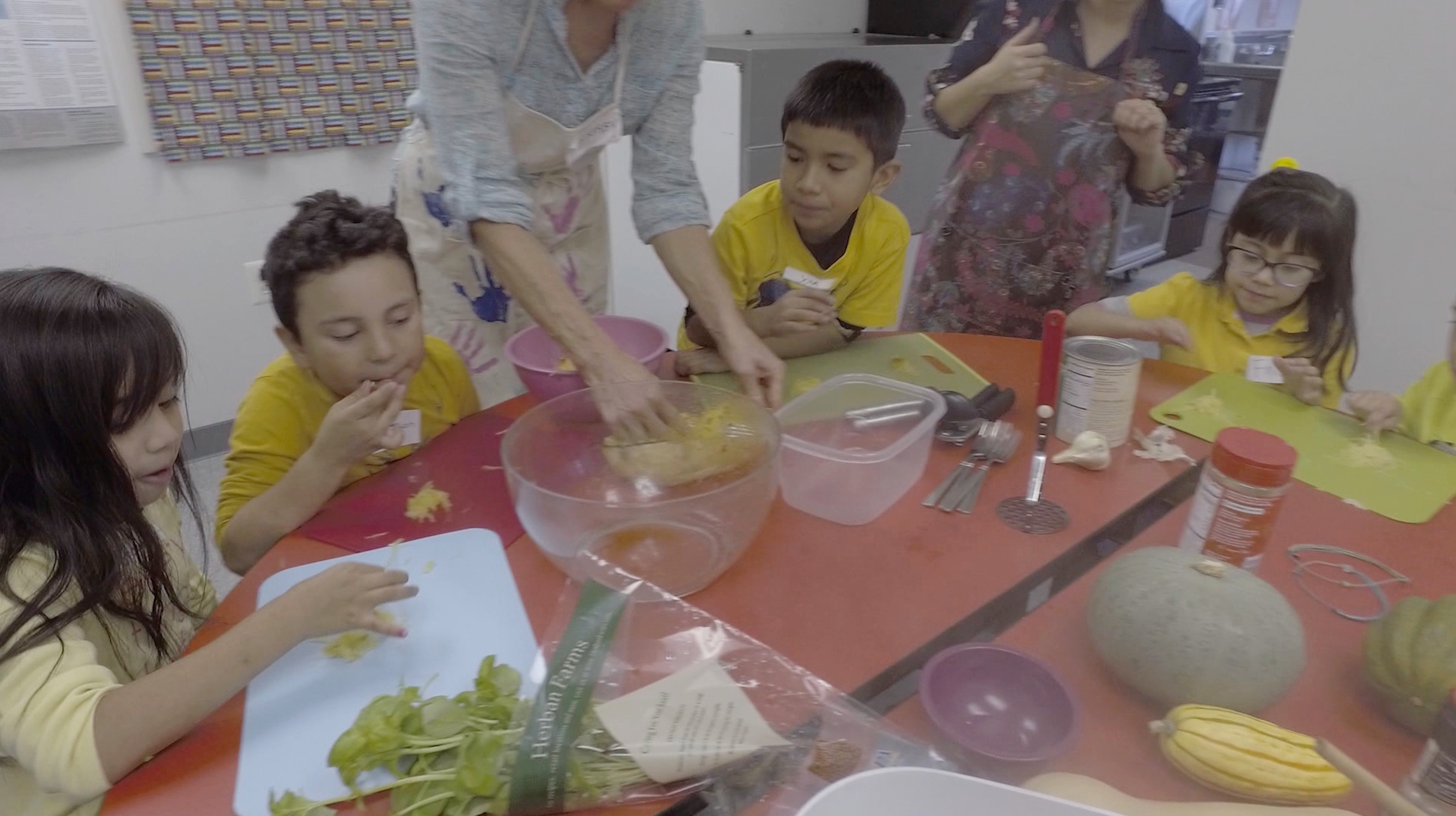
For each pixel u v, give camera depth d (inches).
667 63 49.9
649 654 23.6
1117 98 57.5
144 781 21.8
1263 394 43.0
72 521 27.3
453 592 28.6
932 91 65.2
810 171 53.4
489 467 37.4
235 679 23.5
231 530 34.9
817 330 49.4
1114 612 24.0
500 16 43.1
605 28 47.3
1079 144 59.1
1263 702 22.4
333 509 34.2
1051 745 21.9
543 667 23.5
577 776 20.0
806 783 20.7
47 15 73.6
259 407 42.3
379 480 36.4
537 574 29.8
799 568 29.8
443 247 56.7
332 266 39.0
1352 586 28.5
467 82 41.7
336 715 23.5
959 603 28.0
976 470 36.0
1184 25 62.7
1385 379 68.9
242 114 84.7
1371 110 64.6
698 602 27.9
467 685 24.5
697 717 21.3
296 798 20.4
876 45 98.3
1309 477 35.3
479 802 20.4
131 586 29.6
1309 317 52.7
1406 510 32.9
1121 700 23.9
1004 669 23.9
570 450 36.3
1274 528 31.6
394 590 26.3
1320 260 50.3
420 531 32.6
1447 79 60.3
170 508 38.9
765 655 24.2
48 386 26.8
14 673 23.7
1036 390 43.7
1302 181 50.8
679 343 59.2
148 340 29.1
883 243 59.9
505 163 42.7
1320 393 42.0
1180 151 59.6
